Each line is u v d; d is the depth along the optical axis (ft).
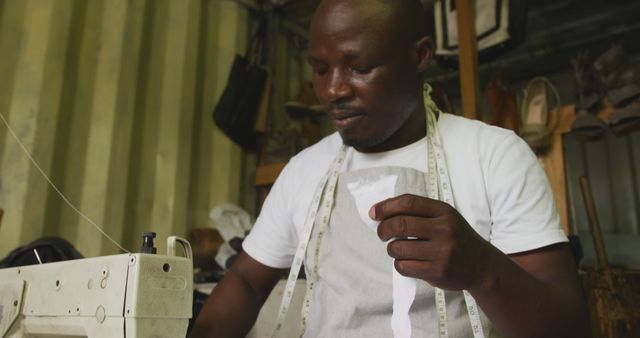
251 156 12.08
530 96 9.29
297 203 3.95
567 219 8.49
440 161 3.46
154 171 10.00
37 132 8.19
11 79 8.12
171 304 2.43
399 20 3.19
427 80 14.17
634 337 6.91
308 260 3.69
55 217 8.32
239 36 12.42
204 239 9.98
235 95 11.42
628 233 12.66
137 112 9.86
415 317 3.14
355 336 3.20
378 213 2.36
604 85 8.21
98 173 8.95
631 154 12.98
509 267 2.44
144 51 10.22
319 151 4.18
